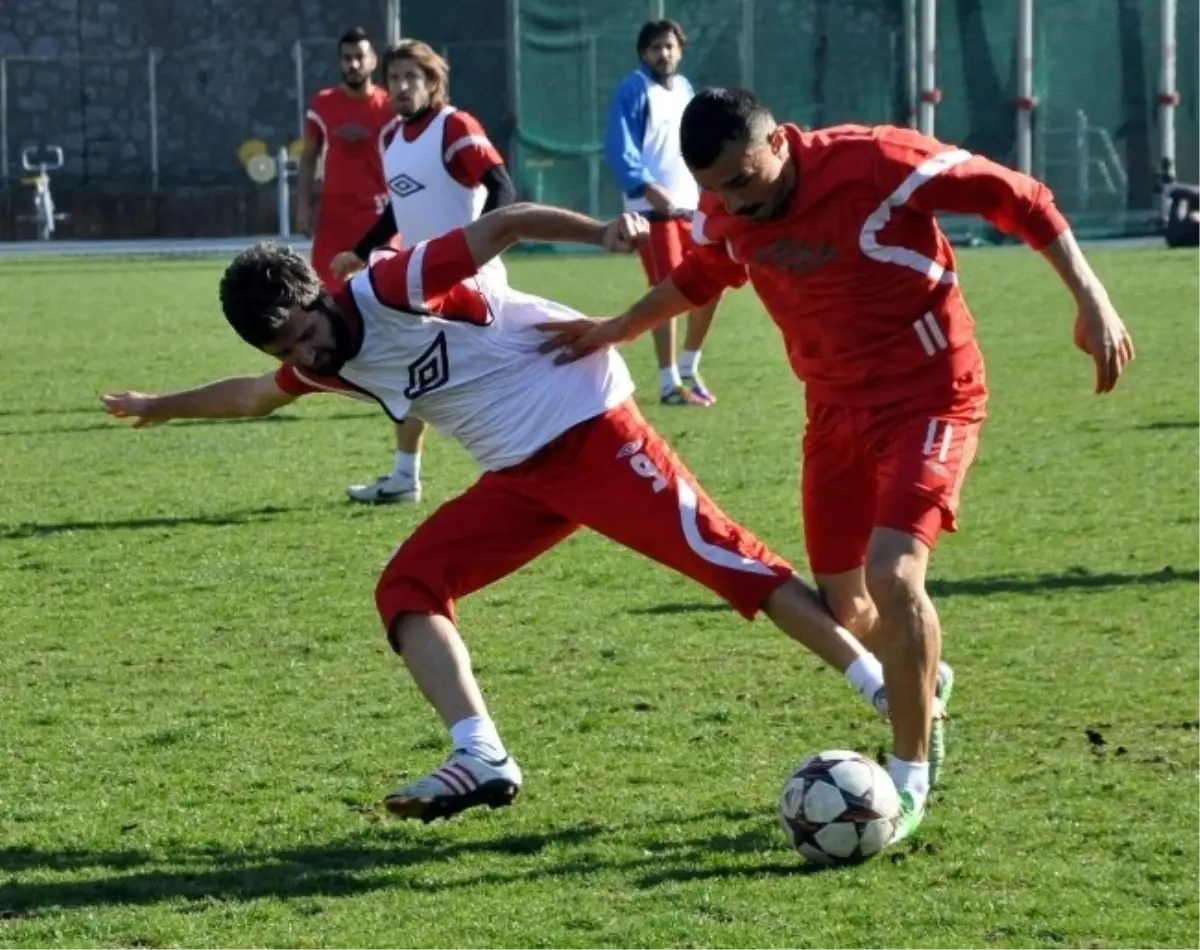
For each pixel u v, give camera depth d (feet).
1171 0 218.18
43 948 34.68
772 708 49.37
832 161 38.55
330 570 67.31
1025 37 216.95
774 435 95.35
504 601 62.18
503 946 34.06
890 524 38.55
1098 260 193.47
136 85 336.70
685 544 41.19
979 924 34.47
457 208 78.89
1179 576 62.49
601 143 227.40
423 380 41.42
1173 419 95.91
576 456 41.50
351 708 50.62
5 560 69.82
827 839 37.37
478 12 256.73
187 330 155.43
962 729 46.70
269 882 37.93
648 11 225.15
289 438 98.84
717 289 42.09
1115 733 45.98
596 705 50.03
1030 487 79.30
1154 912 34.81
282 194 302.25
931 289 39.42
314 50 335.47
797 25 223.71
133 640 58.29
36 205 320.91
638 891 36.68
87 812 42.47
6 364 132.46
